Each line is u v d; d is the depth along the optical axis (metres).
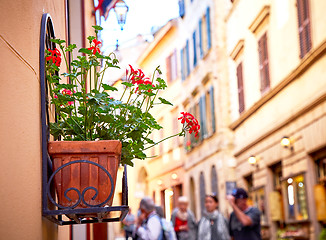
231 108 24.39
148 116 4.04
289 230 17.17
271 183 19.48
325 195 15.03
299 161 16.52
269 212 19.14
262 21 19.20
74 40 8.44
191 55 29.80
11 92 2.94
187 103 31.12
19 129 3.02
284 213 17.80
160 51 36.16
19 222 2.95
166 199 35.50
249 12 20.56
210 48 25.86
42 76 3.54
